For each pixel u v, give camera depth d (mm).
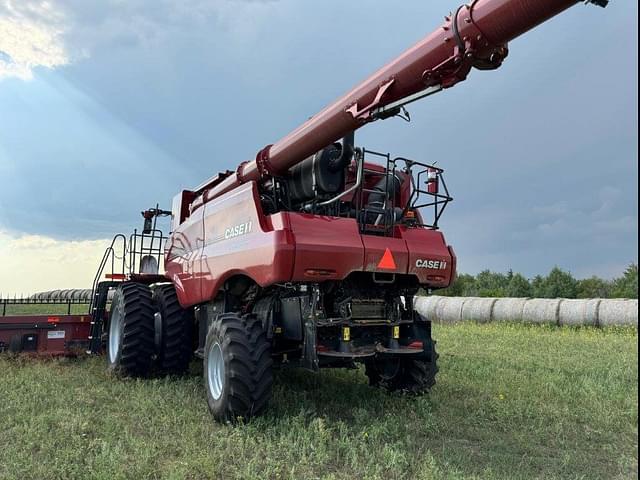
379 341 5262
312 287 4832
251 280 5531
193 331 6977
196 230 6496
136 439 4137
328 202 5180
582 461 4008
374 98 4230
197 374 7098
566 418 5062
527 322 17656
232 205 5531
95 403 5340
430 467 3643
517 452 4184
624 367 7863
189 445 3990
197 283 6113
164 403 5254
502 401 5586
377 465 3625
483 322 18797
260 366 4570
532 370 7703
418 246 5312
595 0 2912
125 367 6633
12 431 4301
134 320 6703
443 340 11727
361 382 6535
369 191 5422
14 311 17016
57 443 4031
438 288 5648
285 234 4562
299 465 3693
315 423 4340
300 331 4938
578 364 8180
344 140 5250
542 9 3115
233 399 4469
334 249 4734
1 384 5918
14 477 3332
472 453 4117
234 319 4840
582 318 16453
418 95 3877
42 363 7430
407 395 5676
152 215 8391
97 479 3334
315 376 6871
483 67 3646
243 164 6125
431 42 3748
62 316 8070
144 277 7801
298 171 5484
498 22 3314
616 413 5180
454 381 6652
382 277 5246
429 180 5617
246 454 3924
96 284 8289
